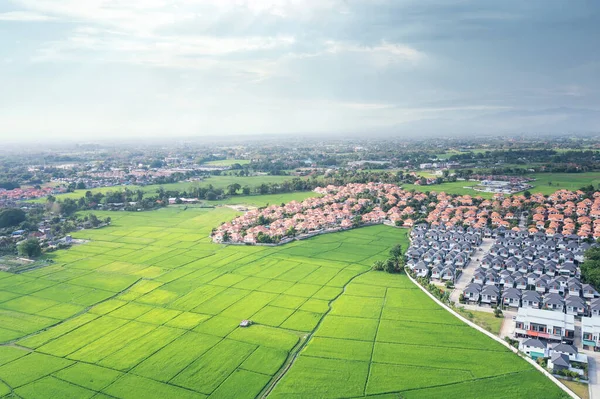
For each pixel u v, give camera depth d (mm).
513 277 155375
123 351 110000
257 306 137125
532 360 99875
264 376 97375
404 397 88438
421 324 121750
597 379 92625
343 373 97500
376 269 172750
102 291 152750
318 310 133125
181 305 139125
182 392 92188
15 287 157375
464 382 92875
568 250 187375
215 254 197875
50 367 103312
